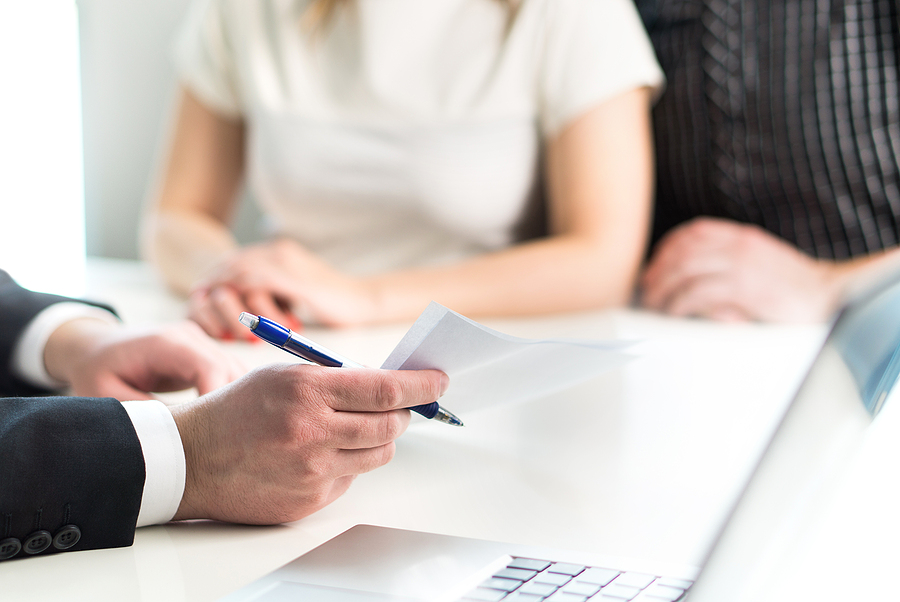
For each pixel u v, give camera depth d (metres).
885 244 1.21
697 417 0.62
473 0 1.27
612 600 0.32
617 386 0.73
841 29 1.21
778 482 0.44
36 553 0.37
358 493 0.47
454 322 0.37
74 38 2.37
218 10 1.45
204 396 0.43
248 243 2.21
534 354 0.43
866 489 0.42
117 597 0.33
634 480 0.49
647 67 1.23
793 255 1.13
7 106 2.40
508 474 0.50
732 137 1.29
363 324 1.03
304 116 1.31
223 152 1.48
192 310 0.96
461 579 0.34
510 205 1.31
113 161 2.40
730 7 1.28
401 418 0.40
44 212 2.40
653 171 1.40
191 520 0.43
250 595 0.33
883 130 1.21
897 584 0.33
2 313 0.62
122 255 2.43
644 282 1.19
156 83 2.33
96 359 0.56
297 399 0.39
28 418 0.39
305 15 1.33
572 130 1.21
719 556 0.36
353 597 0.32
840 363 0.59
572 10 1.24
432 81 1.28
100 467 0.39
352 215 1.34
